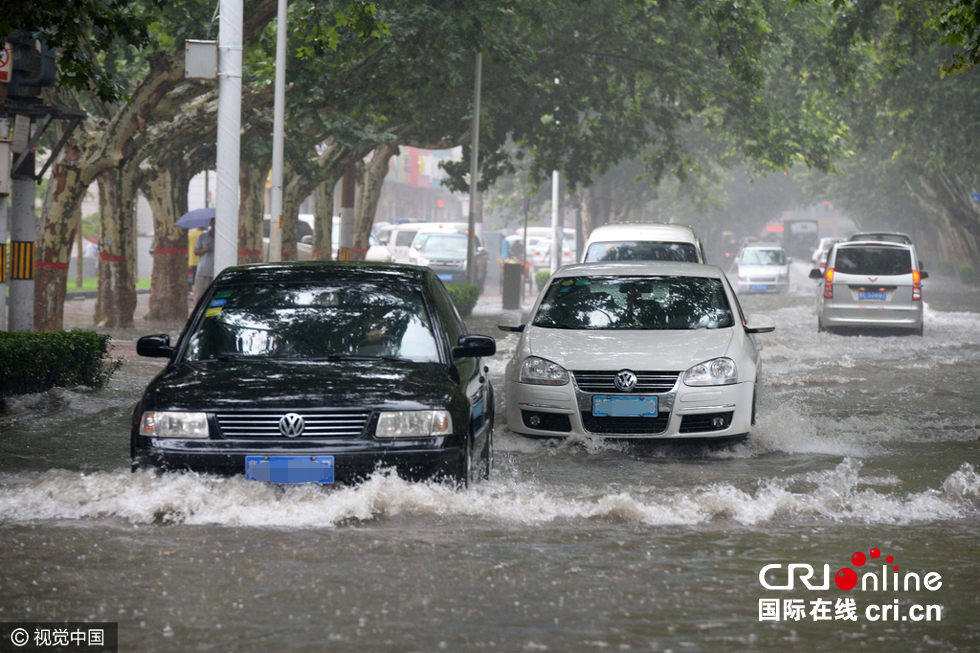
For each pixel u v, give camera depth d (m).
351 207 74.00
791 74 98.06
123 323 62.28
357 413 19.00
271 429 18.92
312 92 55.41
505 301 94.88
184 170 69.50
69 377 34.81
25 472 23.11
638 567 16.14
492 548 17.08
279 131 50.59
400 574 15.58
